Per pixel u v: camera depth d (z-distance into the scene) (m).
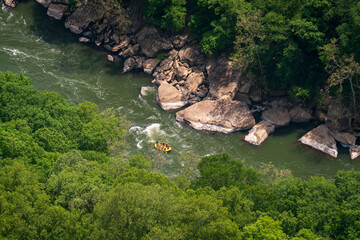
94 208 66.25
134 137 108.56
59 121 92.12
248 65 113.75
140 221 63.31
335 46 102.31
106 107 115.81
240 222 68.62
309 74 109.19
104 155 87.94
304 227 69.56
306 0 106.00
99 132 91.25
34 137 88.12
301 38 104.12
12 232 64.69
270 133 109.44
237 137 108.88
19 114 91.69
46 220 65.88
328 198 73.00
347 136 105.44
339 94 105.69
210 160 80.69
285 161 103.50
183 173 90.94
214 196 70.69
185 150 105.88
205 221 64.19
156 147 105.38
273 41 110.00
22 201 68.38
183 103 116.12
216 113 110.94
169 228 62.22
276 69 110.50
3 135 83.00
